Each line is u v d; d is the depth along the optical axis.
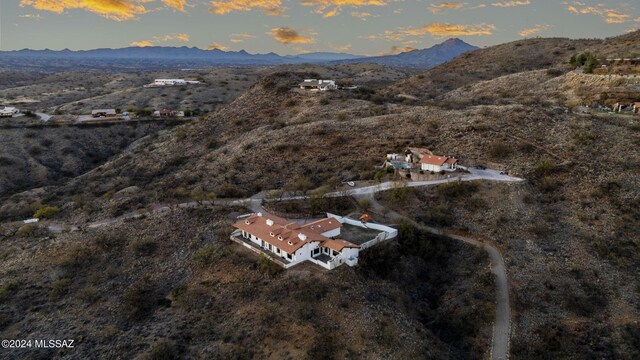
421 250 64.19
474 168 83.19
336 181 85.75
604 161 76.50
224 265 61.09
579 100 112.75
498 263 60.75
